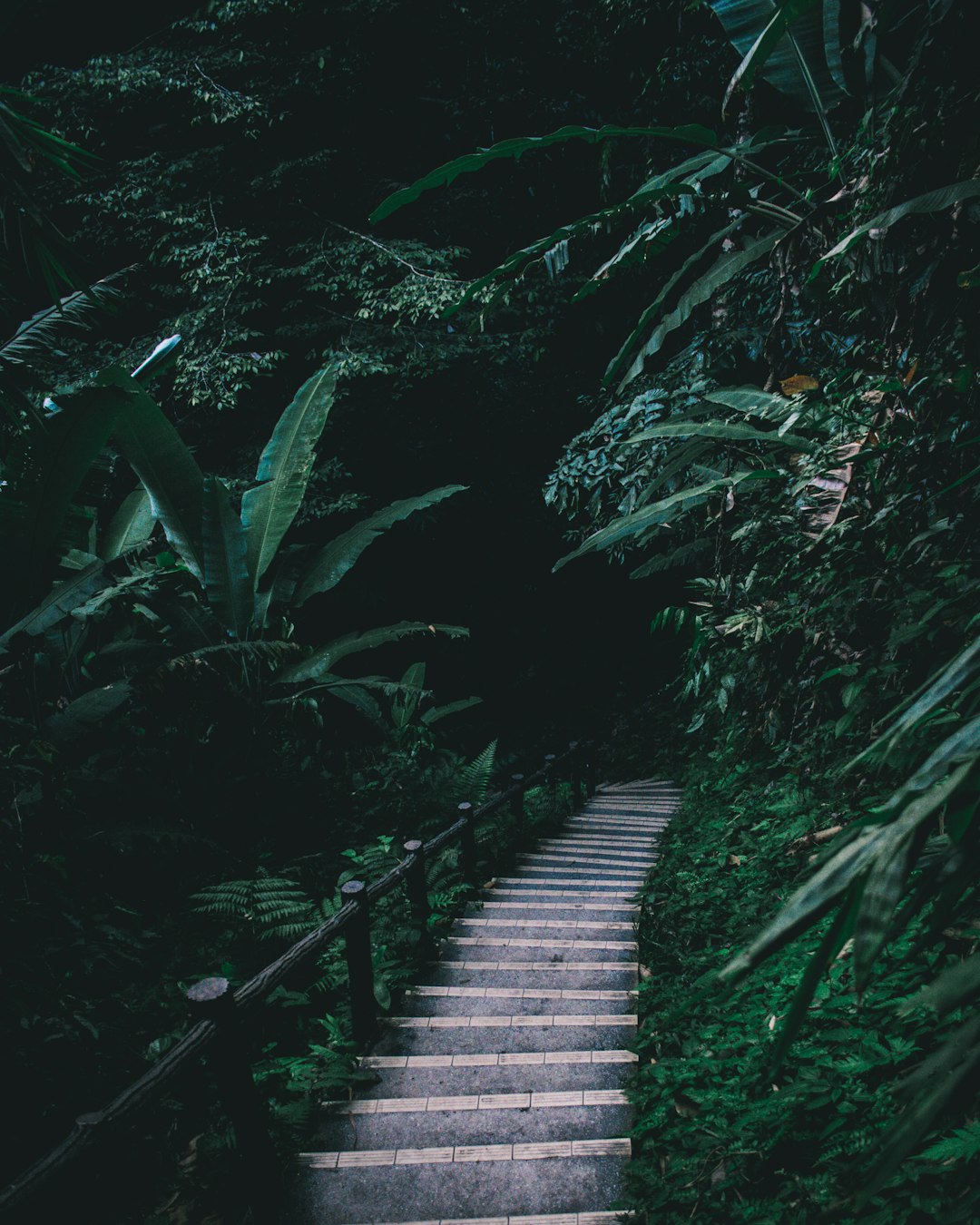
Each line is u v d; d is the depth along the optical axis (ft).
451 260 41.14
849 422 14.65
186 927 16.55
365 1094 11.67
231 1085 9.09
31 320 19.26
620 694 55.52
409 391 41.63
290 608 24.50
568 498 27.86
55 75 36.37
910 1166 6.73
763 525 17.89
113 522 23.65
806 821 16.65
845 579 15.67
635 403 25.48
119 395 15.97
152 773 20.02
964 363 12.06
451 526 48.80
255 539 23.52
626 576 59.21
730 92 12.53
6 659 17.38
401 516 24.97
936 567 13.12
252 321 39.52
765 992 11.21
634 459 25.90
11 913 12.51
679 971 14.23
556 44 41.98
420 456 43.65
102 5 41.55
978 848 3.99
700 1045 10.84
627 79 39.63
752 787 21.98
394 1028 13.48
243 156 39.32
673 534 26.86
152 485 21.27
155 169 37.45
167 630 22.08
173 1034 12.63
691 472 21.81
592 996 14.16
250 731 22.53
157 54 37.96
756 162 26.05
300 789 22.90
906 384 13.52
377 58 41.14
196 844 18.89
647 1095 10.52
